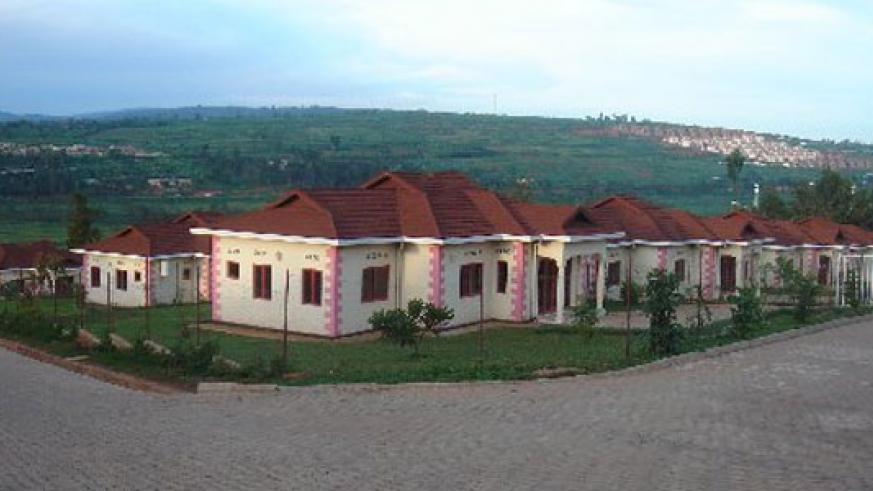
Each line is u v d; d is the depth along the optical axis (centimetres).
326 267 2809
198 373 2044
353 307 2858
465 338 2806
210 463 1309
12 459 1329
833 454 1411
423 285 2988
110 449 1389
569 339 2762
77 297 3931
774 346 2630
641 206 4147
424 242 2942
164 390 1909
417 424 1566
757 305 2738
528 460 1338
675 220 4234
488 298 3209
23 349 2492
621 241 3812
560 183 11256
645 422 1602
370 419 1606
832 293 4181
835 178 6994
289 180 10194
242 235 2966
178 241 4362
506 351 2461
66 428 1535
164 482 1216
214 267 3097
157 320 3212
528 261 3200
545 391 1877
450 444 1427
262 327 2977
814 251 4969
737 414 1689
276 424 1569
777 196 7350
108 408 1719
